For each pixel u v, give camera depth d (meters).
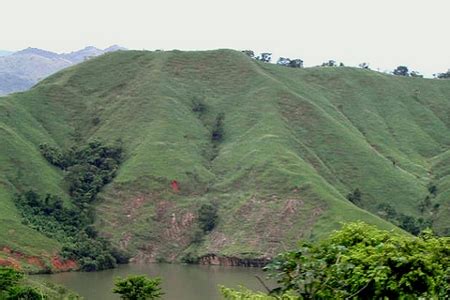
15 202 107.06
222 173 122.56
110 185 118.56
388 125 153.88
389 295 9.07
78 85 150.50
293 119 138.00
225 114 142.12
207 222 111.69
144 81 149.25
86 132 137.38
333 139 133.25
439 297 8.96
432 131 154.25
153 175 118.69
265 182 114.19
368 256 9.40
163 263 105.56
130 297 43.34
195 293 77.12
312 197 107.56
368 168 125.94
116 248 106.75
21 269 88.00
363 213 101.25
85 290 78.06
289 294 9.59
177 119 136.00
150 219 112.50
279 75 162.75
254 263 100.69
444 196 115.44
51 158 123.69
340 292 9.12
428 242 9.62
